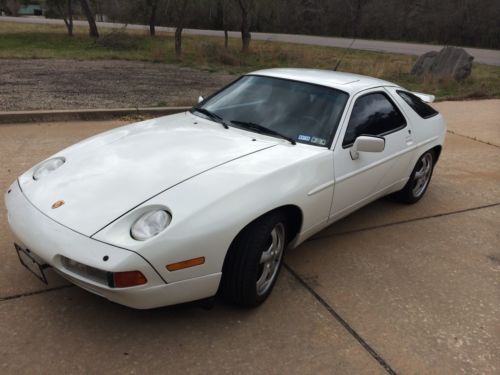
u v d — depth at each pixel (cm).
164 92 1069
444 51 1616
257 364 243
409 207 476
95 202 251
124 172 274
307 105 355
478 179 583
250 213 255
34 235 245
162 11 2644
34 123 707
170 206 242
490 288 335
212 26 3944
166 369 236
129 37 2388
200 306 263
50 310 273
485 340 277
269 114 355
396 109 414
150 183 261
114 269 220
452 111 1054
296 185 289
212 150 303
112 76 1312
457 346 270
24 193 278
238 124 353
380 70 1709
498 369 254
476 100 1230
